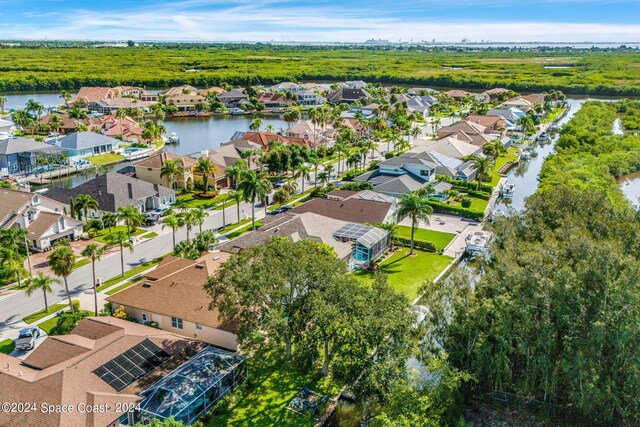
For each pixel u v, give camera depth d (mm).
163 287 57438
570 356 41594
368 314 42562
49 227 79062
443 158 124500
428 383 41906
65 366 41656
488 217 94125
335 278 45312
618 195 97625
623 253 52531
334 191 104125
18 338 51781
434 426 39688
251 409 44562
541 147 173375
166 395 41781
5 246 65562
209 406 44000
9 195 82938
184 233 87125
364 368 42906
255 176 88312
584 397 40688
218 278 47281
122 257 69688
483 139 152375
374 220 84938
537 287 43531
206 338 53156
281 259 47000
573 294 42375
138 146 157250
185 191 112688
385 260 77812
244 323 47094
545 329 42375
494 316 44750
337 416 45594
